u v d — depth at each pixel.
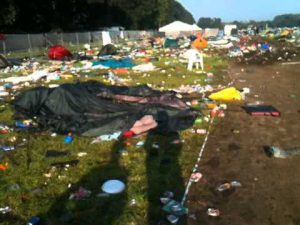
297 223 5.71
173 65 23.00
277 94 14.66
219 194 6.54
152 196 6.36
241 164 7.79
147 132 9.48
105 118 10.21
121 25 92.62
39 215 5.82
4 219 5.73
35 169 7.50
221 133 9.75
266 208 6.12
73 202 6.15
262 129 10.15
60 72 20.97
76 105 10.77
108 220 5.66
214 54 30.56
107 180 6.93
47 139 9.24
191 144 8.84
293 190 6.70
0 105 12.70
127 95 12.47
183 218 5.77
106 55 30.28
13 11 47.38
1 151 8.41
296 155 8.29
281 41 46.81
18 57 32.09
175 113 10.58
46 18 61.12
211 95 13.62
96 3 77.62
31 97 11.66
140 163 7.70
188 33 72.31
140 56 29.25
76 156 8.13
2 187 6.75
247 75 19.78
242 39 51.81
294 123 10.72
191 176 7.10
